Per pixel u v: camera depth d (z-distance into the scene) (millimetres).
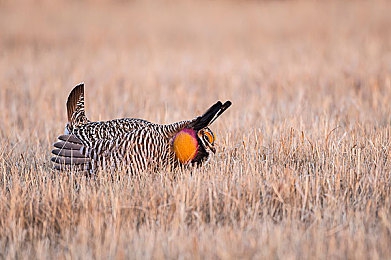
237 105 38281
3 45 66812
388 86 40562
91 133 23375
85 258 17453
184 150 23719
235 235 18484
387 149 25594
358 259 16812
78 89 25062
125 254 17594
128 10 89938
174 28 76500
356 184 21875
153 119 33906
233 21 80000
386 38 63656
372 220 19672
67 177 23203
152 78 47906
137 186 22109
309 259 17047
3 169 24750
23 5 91938
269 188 21906
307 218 20266
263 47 62750
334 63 51906
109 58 58125
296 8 86625
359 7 84562
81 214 20125
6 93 44000
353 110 35406
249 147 26609
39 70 52906
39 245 18234
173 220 19781
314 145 26438
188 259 17281
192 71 51094
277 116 34250
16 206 20688
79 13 87688
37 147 28547
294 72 48344
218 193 21656
